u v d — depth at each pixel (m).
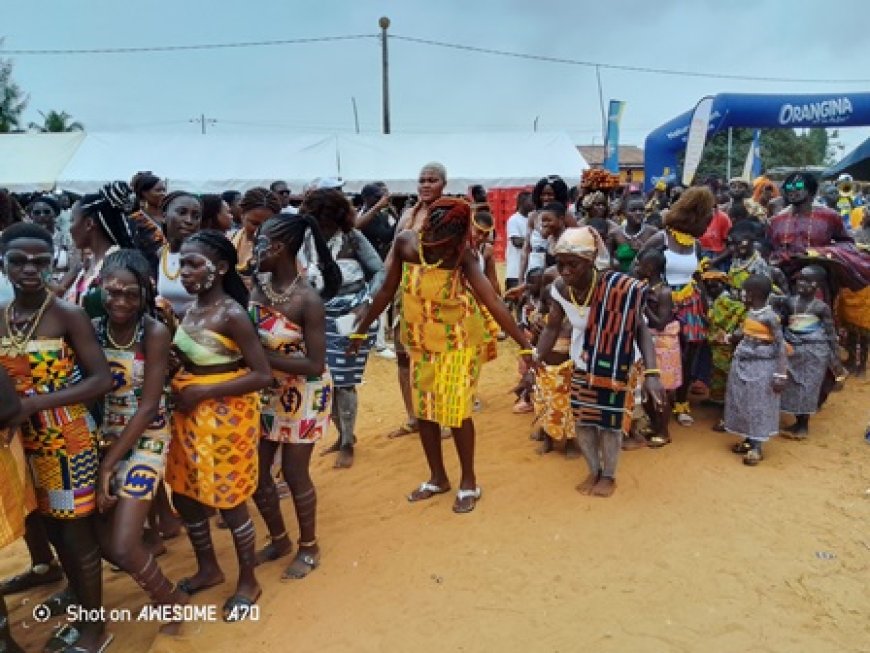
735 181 8.99
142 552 3.20
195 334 3.28
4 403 2.71
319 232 3.89
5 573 4.13
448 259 4.05
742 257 5.68
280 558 4.06
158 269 4.39
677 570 3.73
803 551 3.88
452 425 4.26
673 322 5.29
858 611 3.38
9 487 2.89
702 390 6.65
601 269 4.56
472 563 3.89
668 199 11.51
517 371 8.15
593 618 3.38
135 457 3.21
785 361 4.86
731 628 3.28
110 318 3.15
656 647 3.17
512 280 9.80
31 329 2.95
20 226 2.92
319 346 3.62
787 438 5.53
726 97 12.51
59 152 20.64
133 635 3.46
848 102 12.50
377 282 4.98
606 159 20.70
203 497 3.36
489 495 4.66
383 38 26.61
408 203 10.54
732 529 4.11
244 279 4.64
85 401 3.01
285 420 3.72
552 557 3.90
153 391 3.12
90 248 3.87
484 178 21.52
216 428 3.30
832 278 6.76
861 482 4.70
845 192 15.72
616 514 4.32
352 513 4.58
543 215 5.64
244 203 5.13
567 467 5.04
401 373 5.89
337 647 3.28
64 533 3.19
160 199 5.18
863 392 6.70
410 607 3.54
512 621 3.39
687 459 5.09
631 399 4.46
